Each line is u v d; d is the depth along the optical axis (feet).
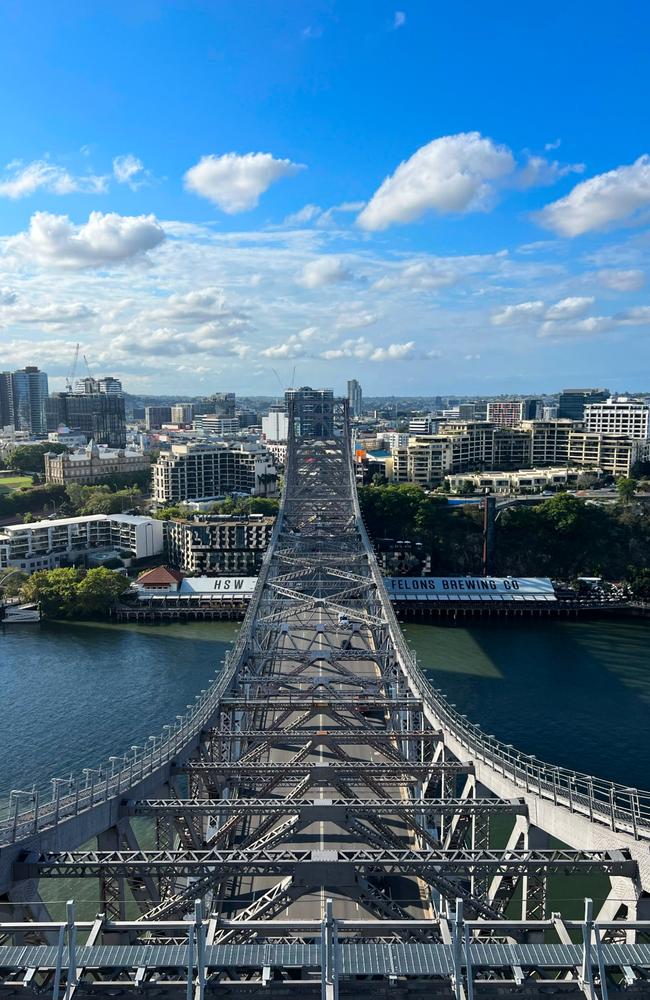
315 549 553.64
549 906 232.53
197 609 600.39
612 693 421.59
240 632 317.01
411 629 571.69
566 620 601.62
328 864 154.71
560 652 508.53
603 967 108.17
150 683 434.30
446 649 515.91
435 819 237.66
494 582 635.25
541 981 111.55
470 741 211.20
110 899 167.73
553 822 170.50
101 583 598.75
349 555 510.99
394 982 112.88
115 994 111.86
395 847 206.49
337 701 248.73
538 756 339.98
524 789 180.55
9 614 589.32
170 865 152.66
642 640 540.11
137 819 296.92
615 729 369.91
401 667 288.71
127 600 618.03
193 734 212.84
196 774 200.34
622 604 620.08
